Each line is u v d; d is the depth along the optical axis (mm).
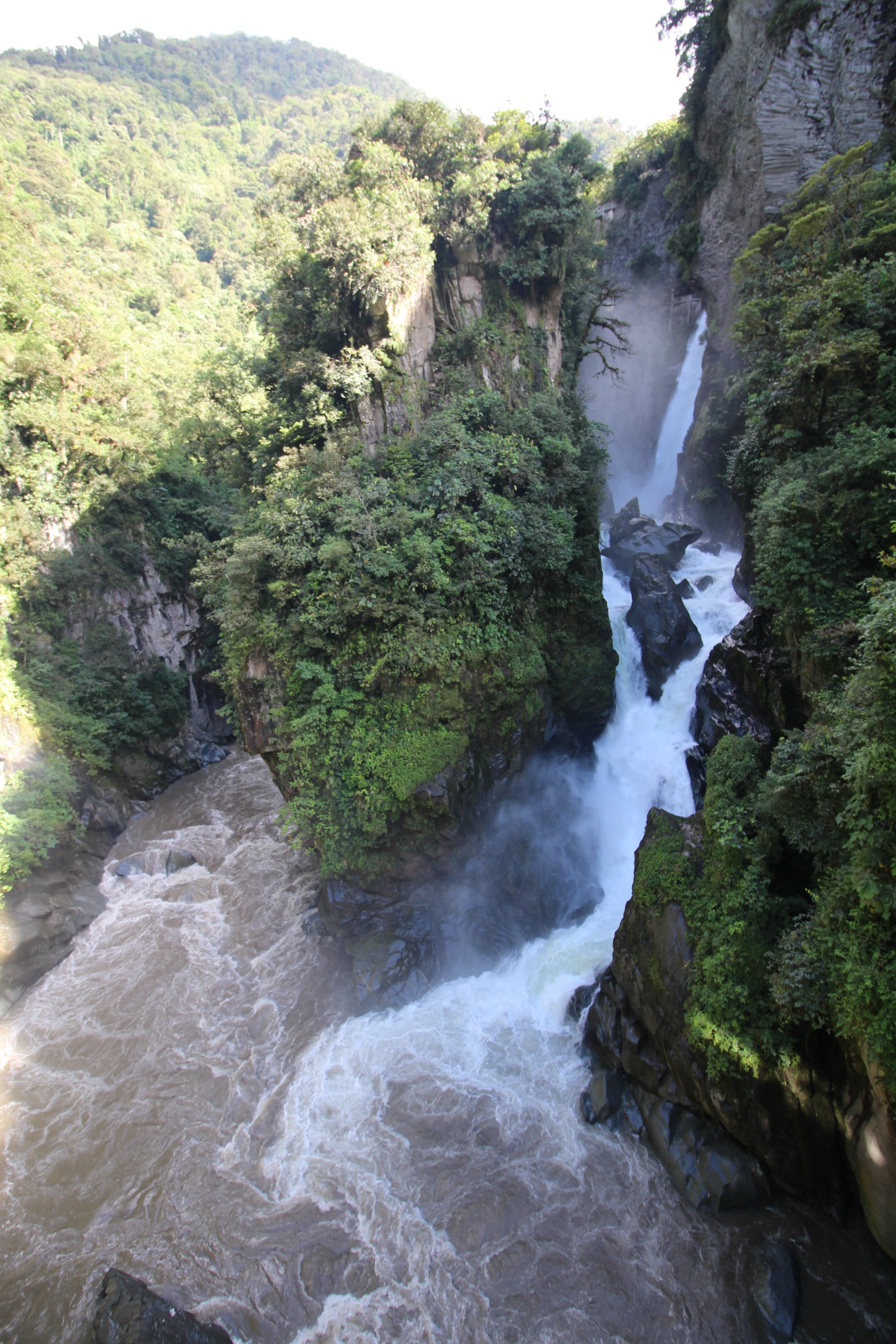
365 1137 14375
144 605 32375
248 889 23172
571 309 29203
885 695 9523
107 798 27984
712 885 13281
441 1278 11836
